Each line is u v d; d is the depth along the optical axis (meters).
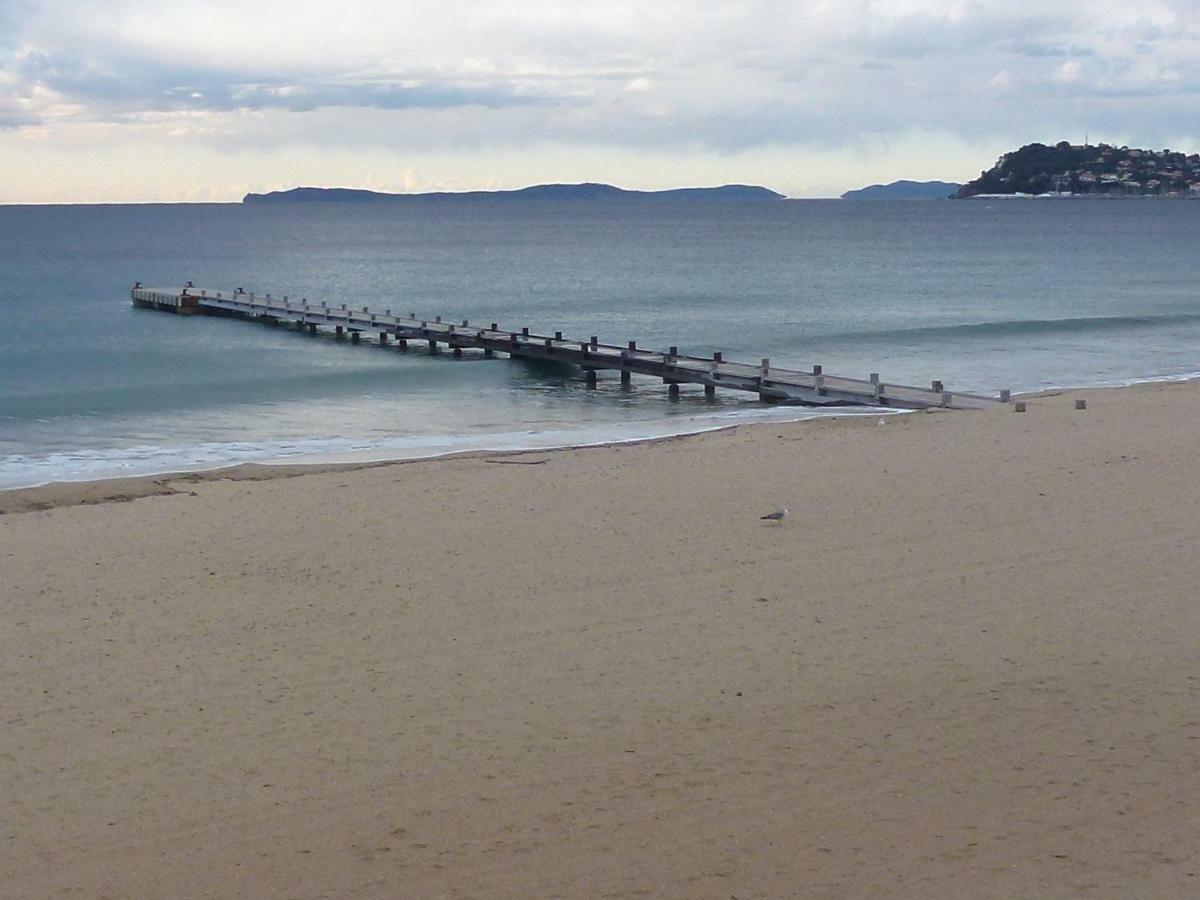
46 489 17.80
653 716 8.81
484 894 6.23
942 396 26.50
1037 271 89.31
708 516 15.51
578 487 17.39
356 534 14.77
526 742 8.35
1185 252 111.88
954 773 7.69
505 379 35.53
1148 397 26.52
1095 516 15.16
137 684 9.67
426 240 151.62
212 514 15.93
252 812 7.30
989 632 10.75
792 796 7.38
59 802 7.49
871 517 15.33
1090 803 7.19
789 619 11.23
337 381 34.78
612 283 81.88
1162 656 10.01
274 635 10.95
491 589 12.38
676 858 6.58
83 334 48.00
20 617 11.55
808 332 49.16
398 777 7.79
